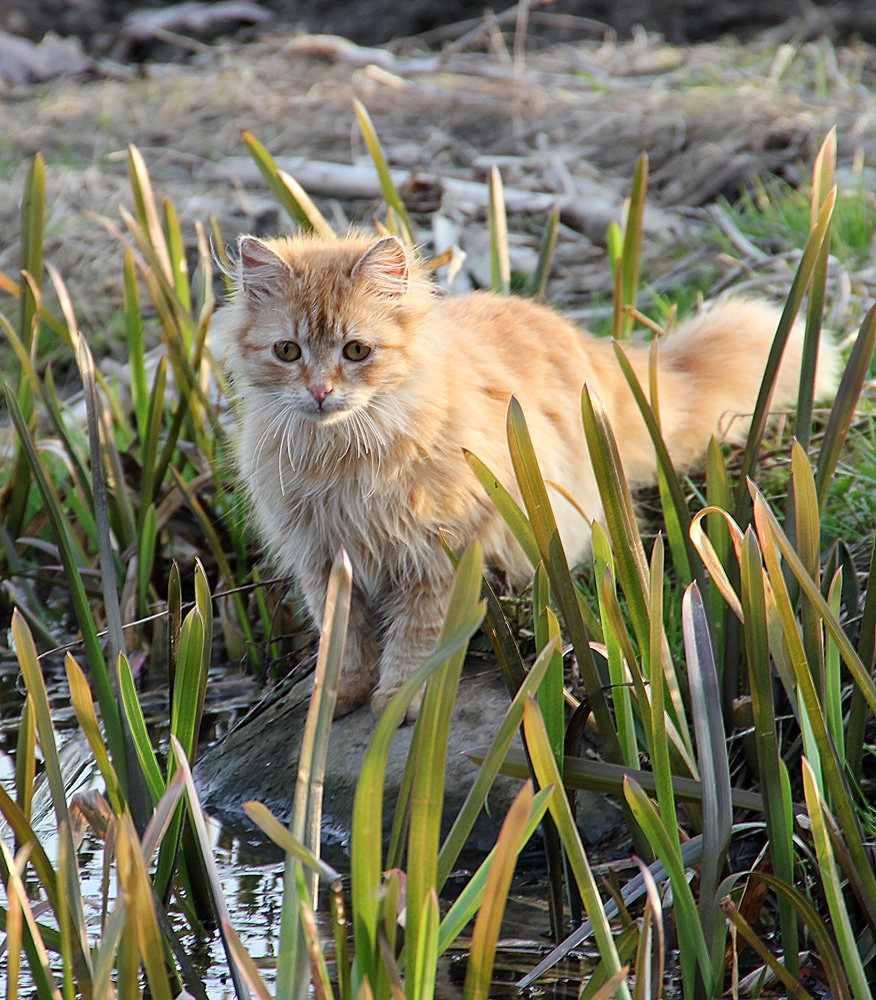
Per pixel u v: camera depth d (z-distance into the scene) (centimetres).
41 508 483
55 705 392
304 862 180
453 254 502
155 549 446
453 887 287
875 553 283
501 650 242
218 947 260
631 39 1091
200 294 585
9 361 623
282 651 411
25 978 248
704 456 418
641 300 592
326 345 327
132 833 184
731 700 285
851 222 589
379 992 181
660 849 205
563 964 251
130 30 1169
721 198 684
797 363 423
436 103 861
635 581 234
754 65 928
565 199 689
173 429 439
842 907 200
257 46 1085
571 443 374
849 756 256
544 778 193
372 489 327
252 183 767
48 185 772
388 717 177
